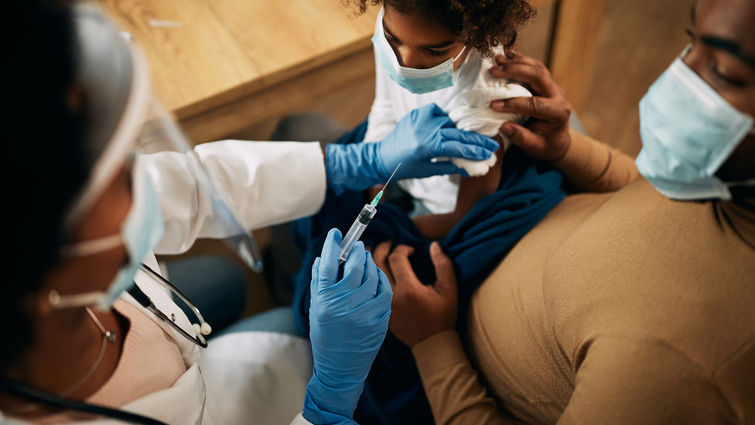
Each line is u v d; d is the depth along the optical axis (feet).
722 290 1.86
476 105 3.14
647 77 7.50
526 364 2.59
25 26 1.24
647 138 1.98
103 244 1.49
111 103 1.33
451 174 3.31
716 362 1.83
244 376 3.22
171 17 4.43
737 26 1.56
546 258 2.62
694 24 1.74
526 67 3.13
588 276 2.20
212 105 4.09
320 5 4.51
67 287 1.53
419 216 3.66
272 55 4.21
